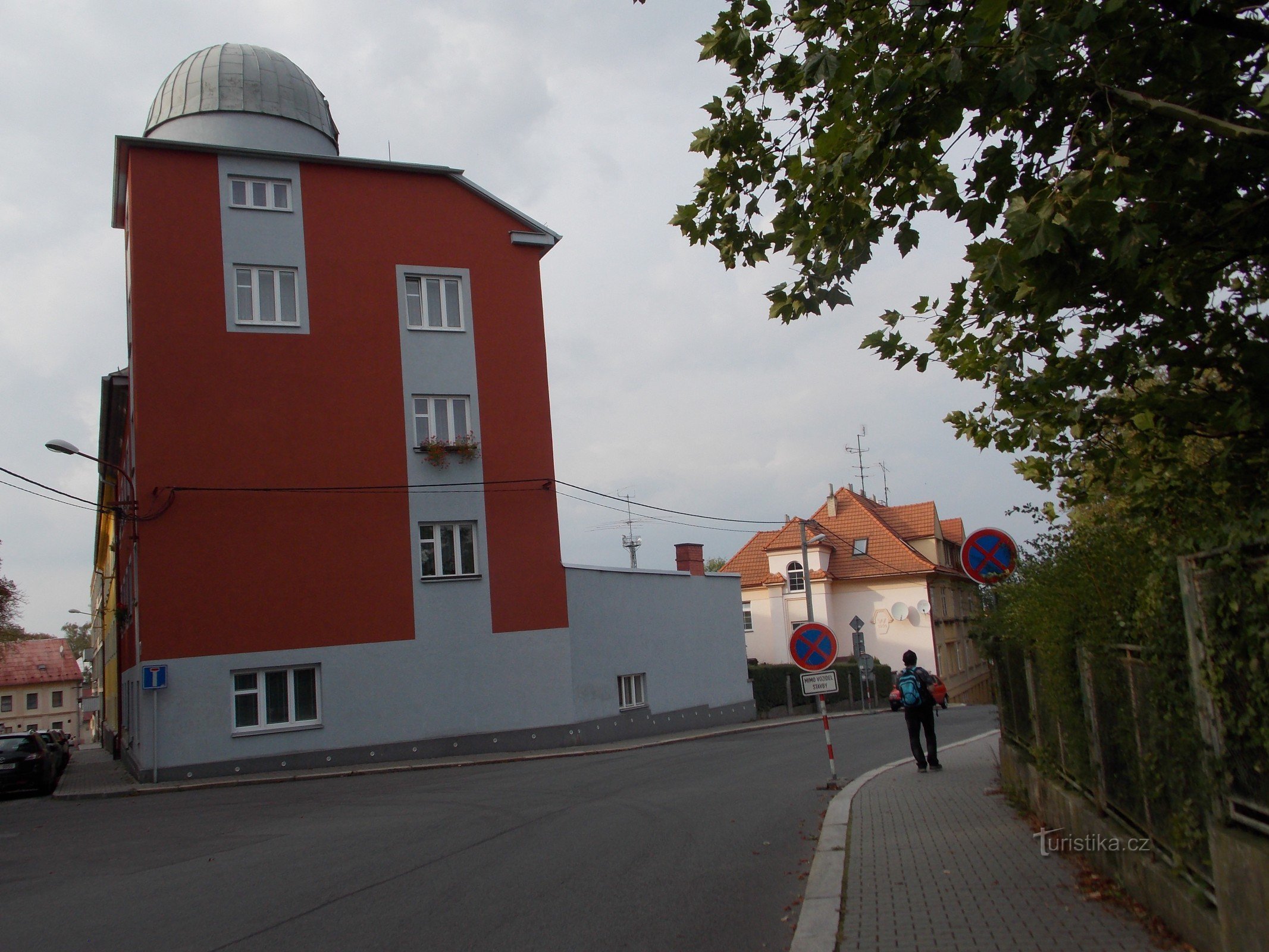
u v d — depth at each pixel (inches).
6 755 884.6
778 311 284.7
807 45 269.0
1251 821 180.1
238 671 906.7
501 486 1025.5
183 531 906.7
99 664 2549.2
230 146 970.1
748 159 301.1
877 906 278.4
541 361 1065.5
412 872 363.9
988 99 245.6
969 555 419.2
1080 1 228.2
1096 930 235.6
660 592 1228.5
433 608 979.9
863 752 770.8
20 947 286.7
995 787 485.4
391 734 946.1
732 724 1344.7
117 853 461.1
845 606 2073.1
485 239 1062.4
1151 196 244.7
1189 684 202.1
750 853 376.2
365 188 1021.8
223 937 284.0
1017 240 211.2
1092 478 336.2
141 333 923.4
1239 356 264.7
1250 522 169.9
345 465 968.9
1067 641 298.4
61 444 859.4
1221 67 245.4
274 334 964.6
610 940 262.5
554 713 1015.0
